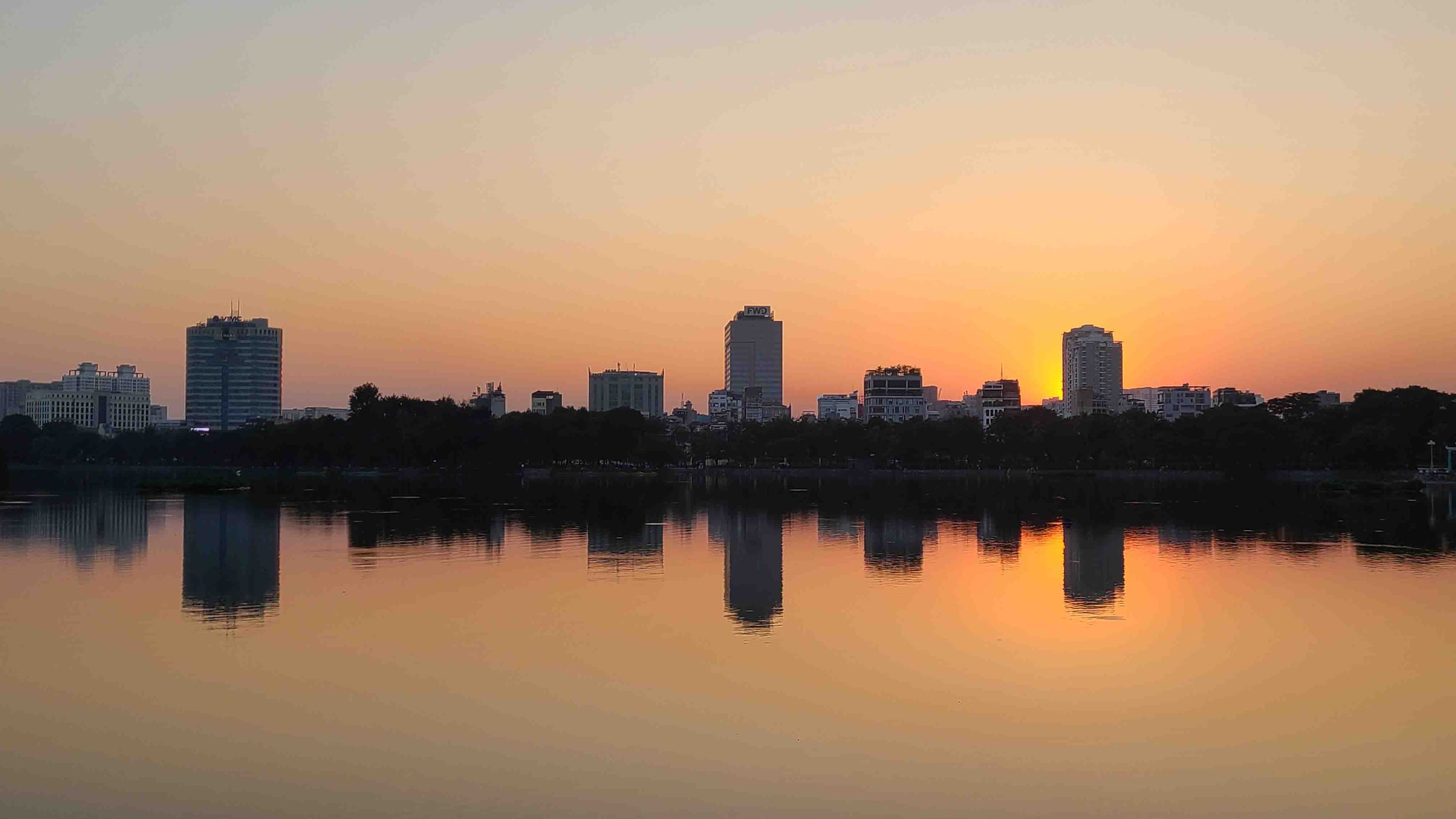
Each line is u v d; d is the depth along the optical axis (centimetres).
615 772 3575
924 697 4447
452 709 4234
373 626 5800
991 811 3278
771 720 4131
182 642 5369
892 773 3581
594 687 4569
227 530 11319
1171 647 5369
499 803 3309
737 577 7700
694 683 4634
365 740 3878
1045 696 4475
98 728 3994
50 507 15188
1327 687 4644
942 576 7831
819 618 6084
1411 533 11262
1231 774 3594
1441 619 6097
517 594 6856
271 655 5106
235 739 3878
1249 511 14825
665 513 14362
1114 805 3338
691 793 3397
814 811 3266
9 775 3525
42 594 6831
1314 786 3497
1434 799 3397
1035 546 9938
